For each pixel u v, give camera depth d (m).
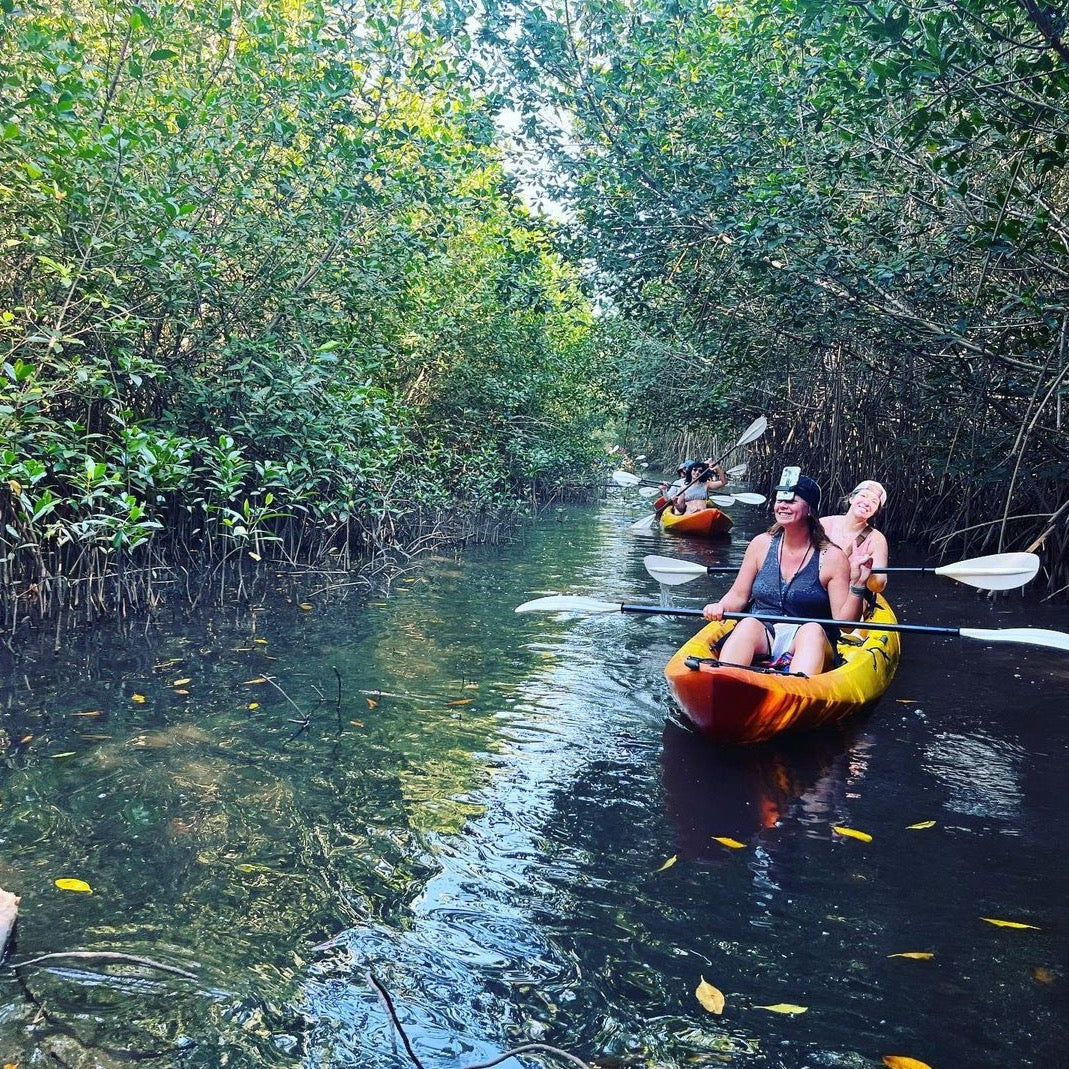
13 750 3.36
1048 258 6.46
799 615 4.21
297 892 2.45
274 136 7.17
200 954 2.15
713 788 3.26
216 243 6.96
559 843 2.79
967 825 2.96
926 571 4.88
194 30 7.29
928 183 7.03
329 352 7.59
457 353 12.02
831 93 6.77
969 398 8.27
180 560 7.27
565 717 4.04
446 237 9.51
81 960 2.10
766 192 6.80
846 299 7.23
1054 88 5.63
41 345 6.15
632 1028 1.93
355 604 6.41
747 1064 1.83
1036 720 4.07
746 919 2.37
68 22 6.55
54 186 6.10
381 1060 1.82
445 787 3.21
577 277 9.23
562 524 12.77
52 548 6.01
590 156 8.29
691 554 9.82
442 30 7.77
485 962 2.16
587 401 17.53
